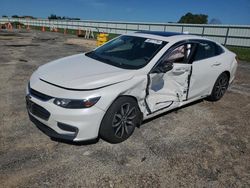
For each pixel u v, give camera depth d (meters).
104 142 3.49
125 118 3.46
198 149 3.54
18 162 2.92
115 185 2.67
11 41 16.84
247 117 4.88
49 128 3.17
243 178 2.98
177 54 4.21
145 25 32.28
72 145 3.35
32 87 3.29
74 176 2.75
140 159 3.17
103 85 3.15
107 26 38.28
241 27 22.27
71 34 33.25
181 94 4.45
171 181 2.81
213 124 4.43
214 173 3.03
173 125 4.23
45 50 12.74
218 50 5.37
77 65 3.78
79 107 2.97
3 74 6.88
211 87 5.24
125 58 4.00
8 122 3.91
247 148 3.69
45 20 55.41
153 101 3.90
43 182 2.63
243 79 8.27
